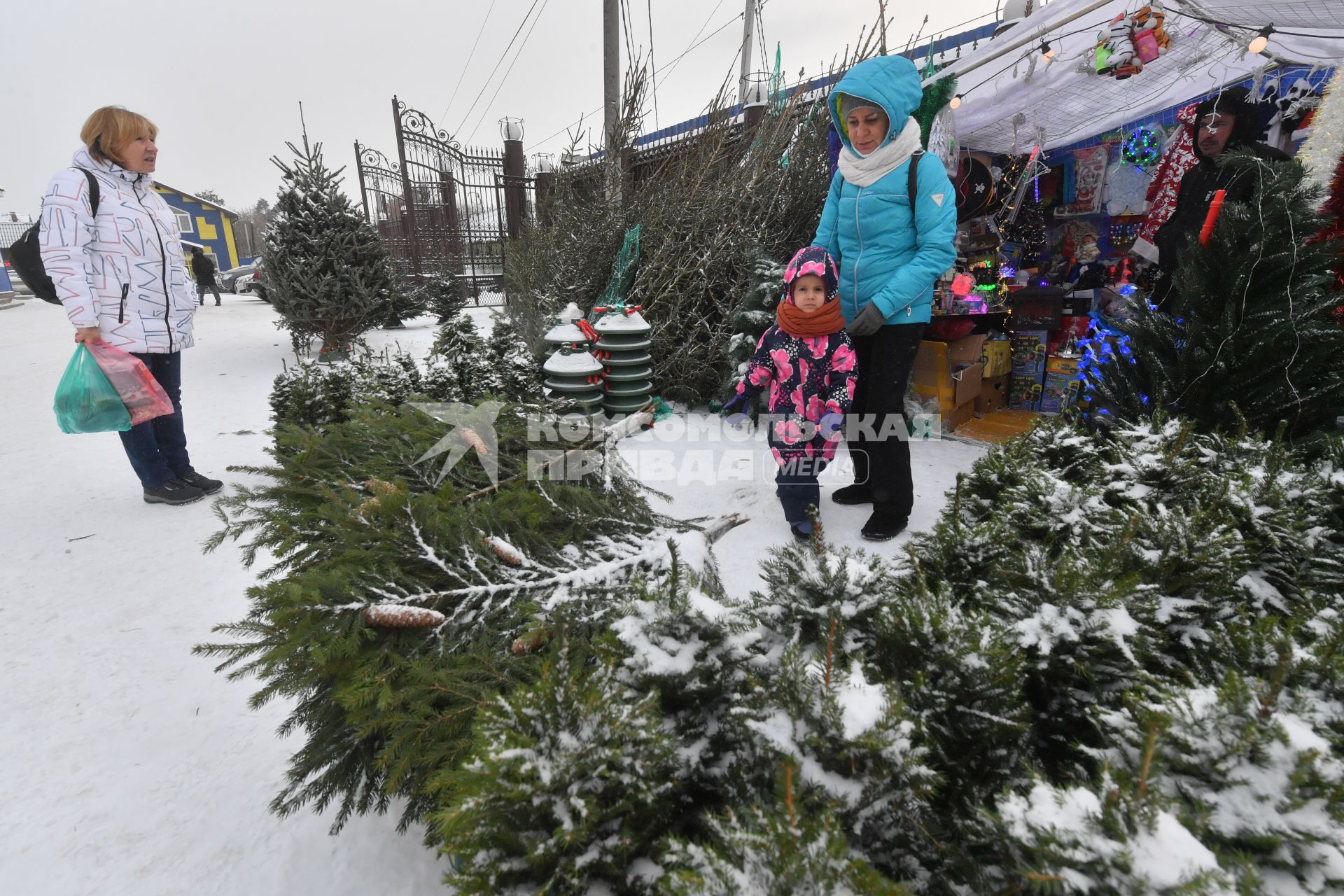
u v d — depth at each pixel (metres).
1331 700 0.82
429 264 13.40
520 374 4.00
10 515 3.44
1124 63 3.55
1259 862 0.66
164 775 1.69
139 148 3.29
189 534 3.19
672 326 5.45
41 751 1.78
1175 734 0.74
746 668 0.96
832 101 2.86
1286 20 3.34
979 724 0.88
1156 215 4.30
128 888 1.37
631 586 1.29
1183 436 1.52
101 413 3.16
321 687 1.39
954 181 4.76
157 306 3.39
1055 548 1.33
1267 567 1.33
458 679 1.22
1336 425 1.86
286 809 1.28
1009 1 5.42
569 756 0.78
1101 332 3.64
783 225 5.67
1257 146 3.01
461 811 0.75
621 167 6.74
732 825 0.74
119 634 2.34
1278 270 1.89
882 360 2.91
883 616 0.98
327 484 1.95
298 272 7.23
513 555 1.49
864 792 0.77
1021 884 0.69
